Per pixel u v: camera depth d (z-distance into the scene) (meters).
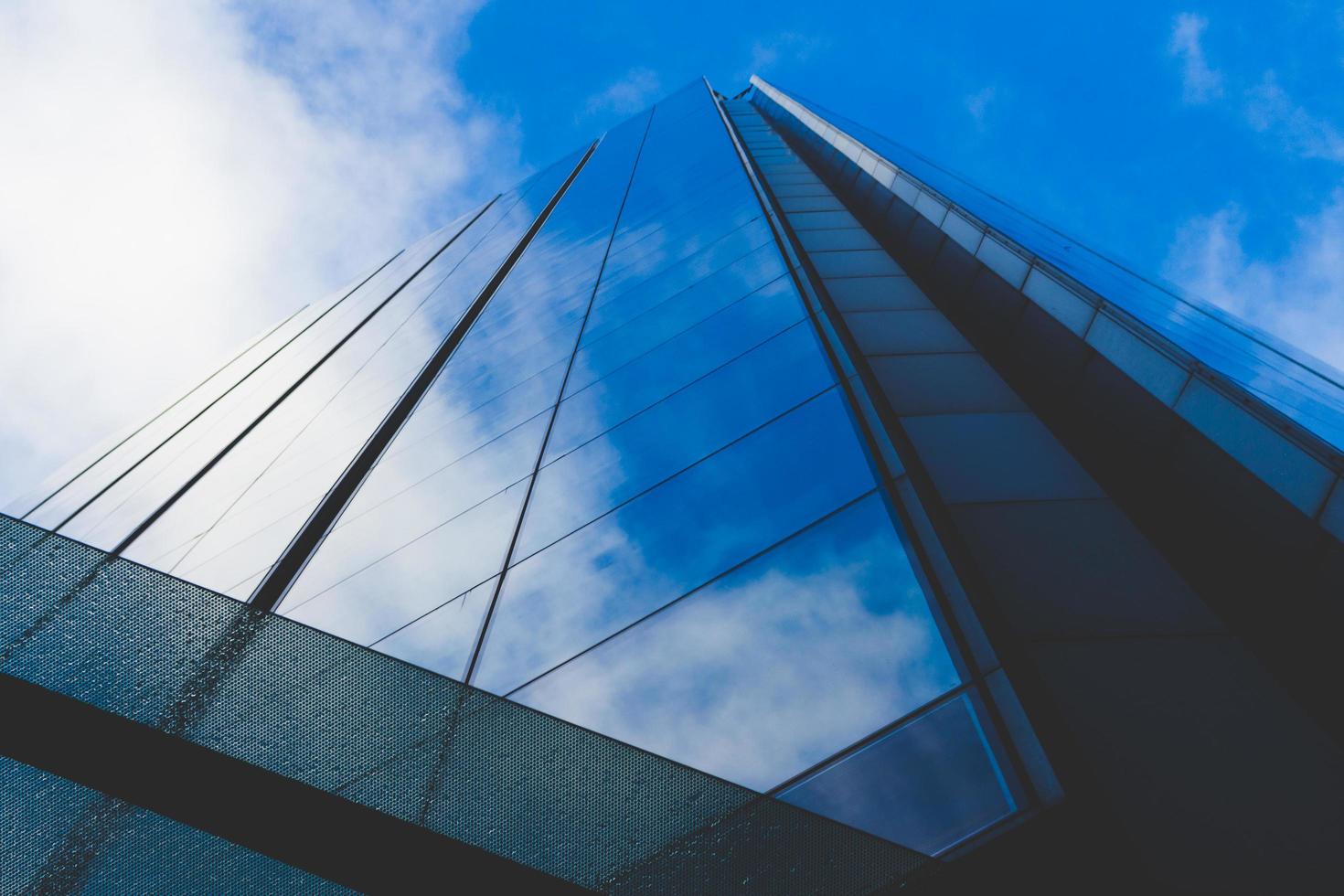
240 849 2.88
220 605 2.87
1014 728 4.52
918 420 7.89
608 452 9.49
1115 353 7.93
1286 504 5.68
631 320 13.51
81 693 2.53
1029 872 3.90
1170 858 3.89
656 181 25.00
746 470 7.60
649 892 2.69
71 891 2.89
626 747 3.00
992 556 5.91
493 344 18.14
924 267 13.31
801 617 5.75
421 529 10.51
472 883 2.05
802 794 4.67
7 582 2.78
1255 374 7.67
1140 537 6.15
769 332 10.04
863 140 21.44
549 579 7.66
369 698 2.83
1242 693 4.71
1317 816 3.99
